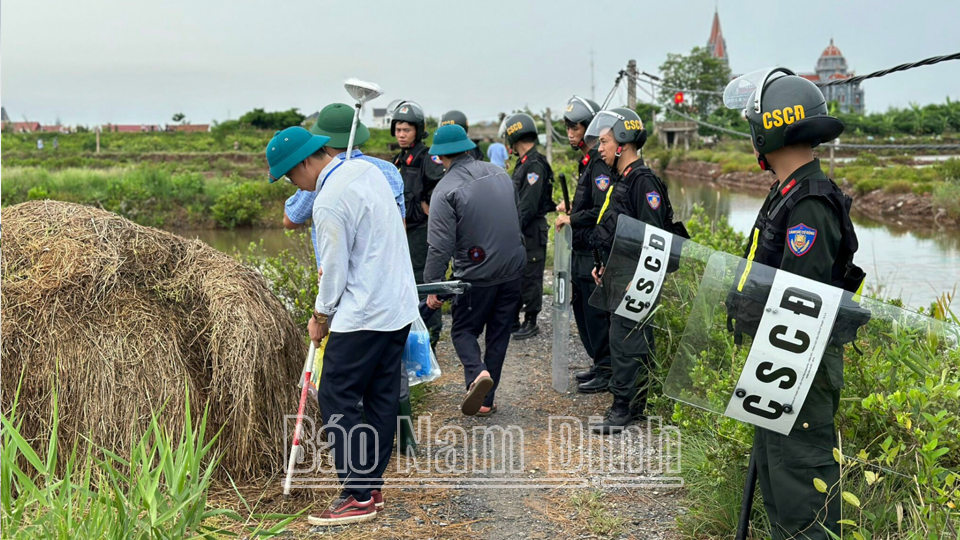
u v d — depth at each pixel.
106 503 2.66
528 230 6.54
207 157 37.91
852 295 2.61
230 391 3.62
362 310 3.30
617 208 4.41
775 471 2.74
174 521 2.82
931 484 2.71
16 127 63.62
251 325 3.70
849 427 3.10
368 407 3.51
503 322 4.71
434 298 4.59
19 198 20.59
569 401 5.09
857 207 21.31
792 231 2.62
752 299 2.66
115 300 3.65
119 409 3.47
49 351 3.47
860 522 2.93
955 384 2.67
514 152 6.75
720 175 35.56
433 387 5.43
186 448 2.79
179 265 3.91
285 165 3.35
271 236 18.16
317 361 3.74
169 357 3.59
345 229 3.26
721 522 3.26
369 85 3.82
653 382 4.61
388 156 27.70
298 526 3.38
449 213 4.42
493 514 3.53
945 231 15.95
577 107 5.08
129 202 20.36
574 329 7.08
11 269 3.65
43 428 3.44
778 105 2.66
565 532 3.36
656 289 4.05
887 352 2.97
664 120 51.56
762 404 2.69
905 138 48.66
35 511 3.06
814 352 2.59
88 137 52.19
